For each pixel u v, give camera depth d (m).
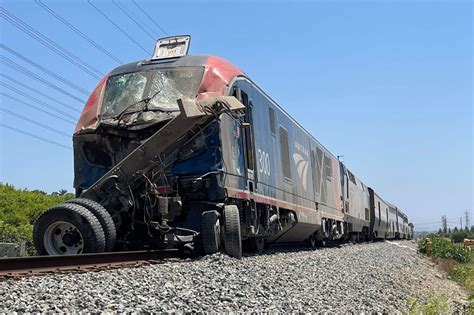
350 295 9.82
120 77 12.37
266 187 14.70
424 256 35.56
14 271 7.46
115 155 11.47
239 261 10.83
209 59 12.50
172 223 11.62
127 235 11.10
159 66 12.30
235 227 11.29
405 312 9.18
